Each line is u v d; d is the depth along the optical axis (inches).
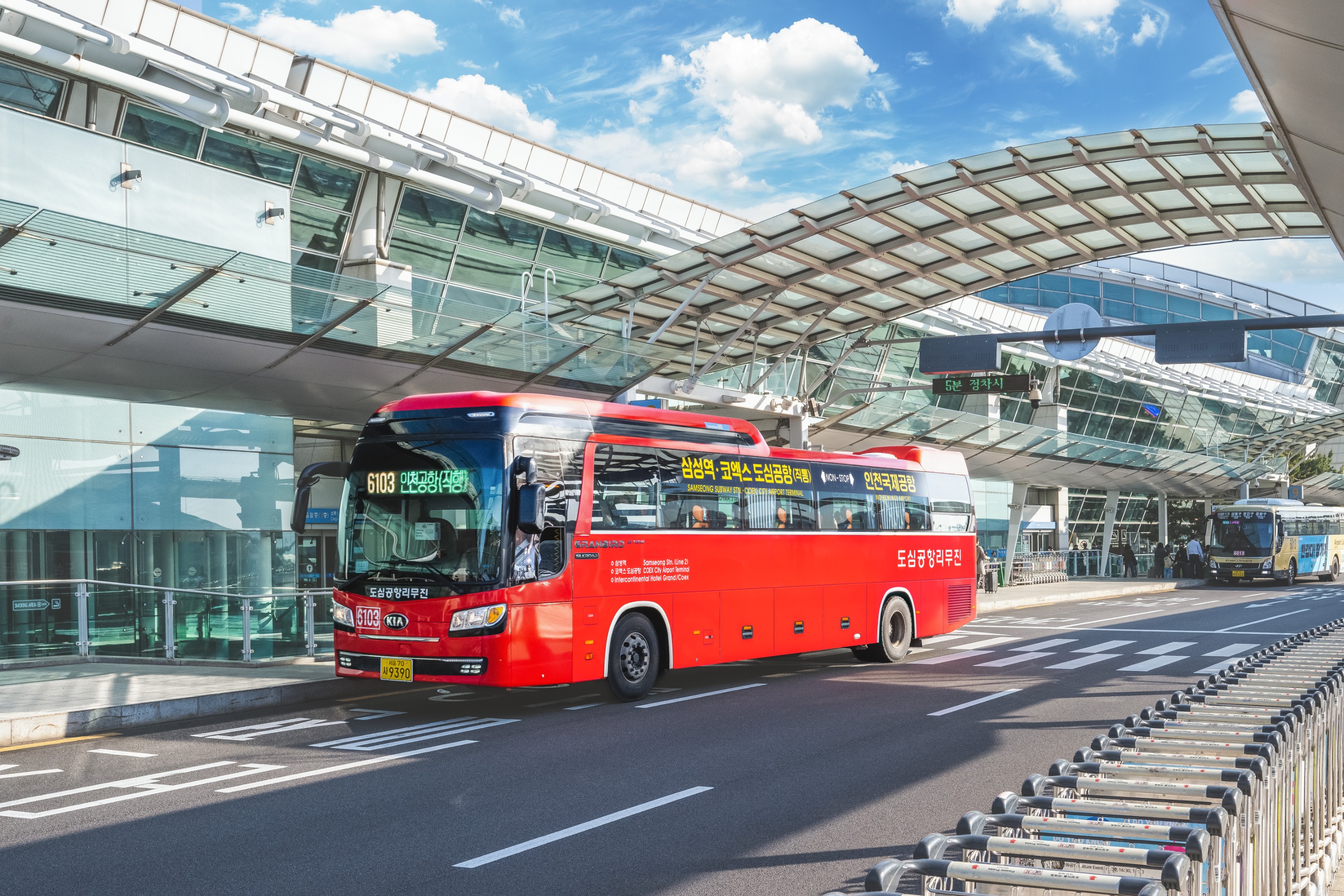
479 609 458.0
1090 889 107.4
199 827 284.5
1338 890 217.6
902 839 270.8
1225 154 625.6
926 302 940.6
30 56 651.5
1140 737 193.2
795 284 853.8
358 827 284.4
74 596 621.0
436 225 912.3
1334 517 2014.0
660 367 904.3
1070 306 740.0
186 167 746.2
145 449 837.2
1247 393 1929.1
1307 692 233.3
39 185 668.1
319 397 725.9
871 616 680.4
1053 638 834.2
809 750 388.2
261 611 623.8
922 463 758.5
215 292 593.3
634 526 523.8
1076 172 670.5
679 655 542.0
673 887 233.6
